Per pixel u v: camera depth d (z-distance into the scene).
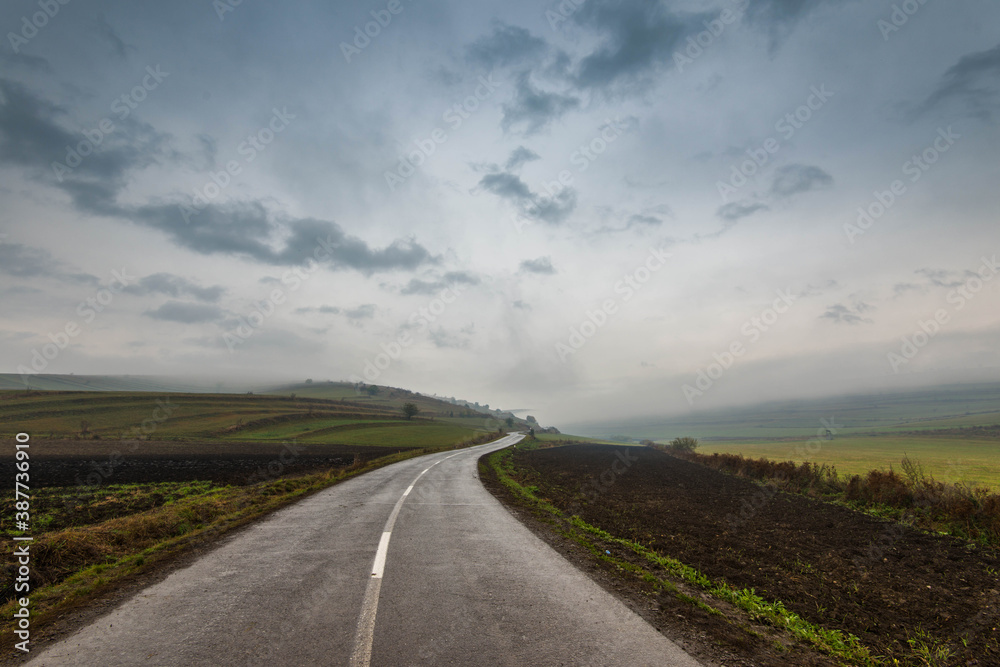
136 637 4.36
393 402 170.12
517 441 87.25
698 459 40.25
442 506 13.44
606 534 10.41
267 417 85.88
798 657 4.48
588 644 4.36
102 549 8.54
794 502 17.52
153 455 39.56
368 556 7.56
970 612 6.60
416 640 4.32
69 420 73.81
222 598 5.48
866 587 7.66
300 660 3.88
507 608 5.26
